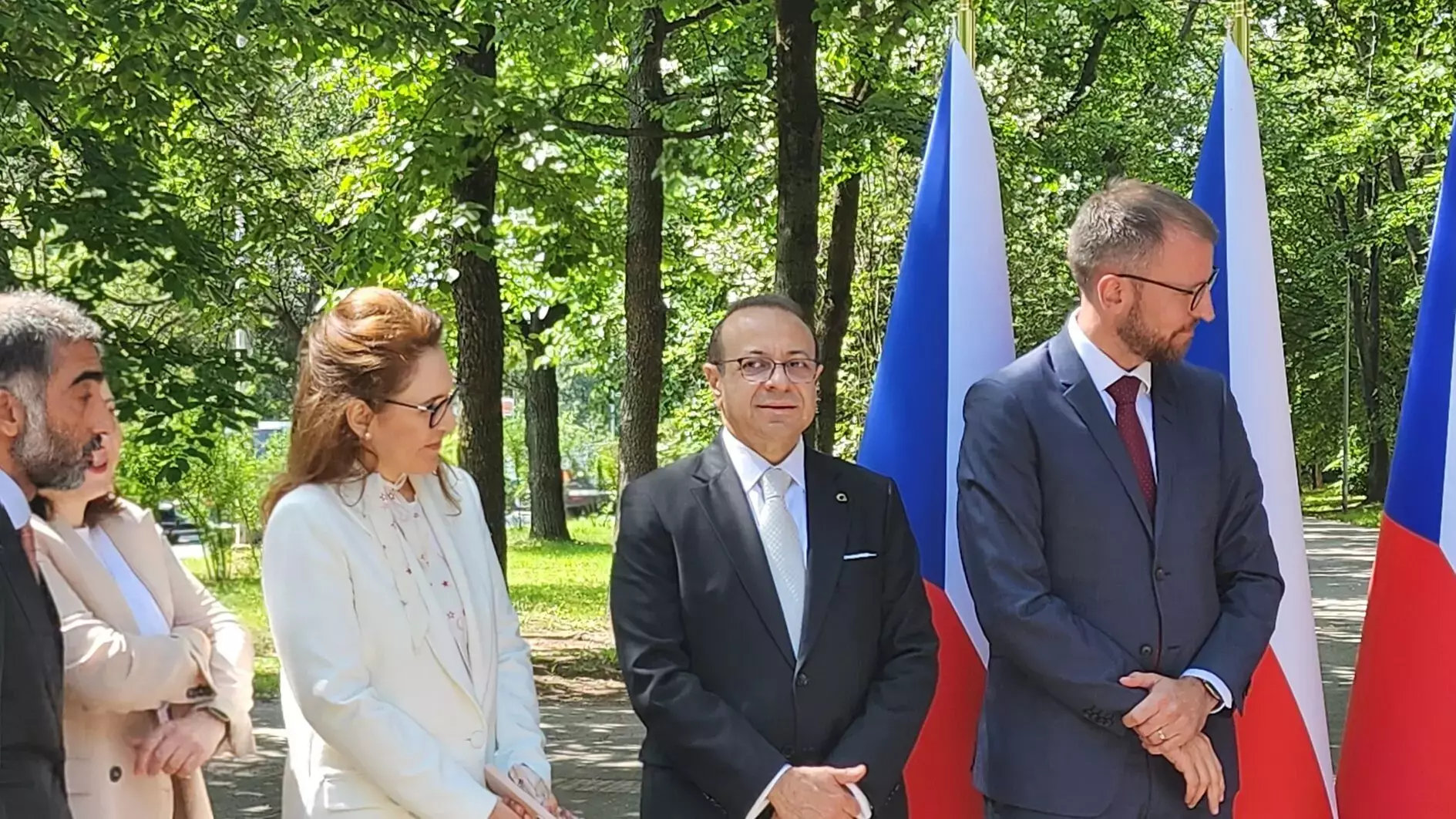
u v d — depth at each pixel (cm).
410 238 923
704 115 957
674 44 1089
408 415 258
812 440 949
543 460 2266
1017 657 287
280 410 769
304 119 1512
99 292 644
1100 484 293
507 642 284
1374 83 1820
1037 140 1301
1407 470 350
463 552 276
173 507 1712
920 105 1065
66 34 611
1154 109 1485
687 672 285
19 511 236
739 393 293
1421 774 337
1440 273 351
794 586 292
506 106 863
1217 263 366
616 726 770
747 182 1176
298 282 1140
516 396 3016
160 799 258
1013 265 1947
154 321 725
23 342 236
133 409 628
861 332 1652
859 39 868
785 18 759
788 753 282
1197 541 296
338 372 257
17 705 216
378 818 250
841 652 287
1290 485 356
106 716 250
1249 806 348
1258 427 357
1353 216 2833
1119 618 290
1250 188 366
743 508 293
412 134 883
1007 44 1216
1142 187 302
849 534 295
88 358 245
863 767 274
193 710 259
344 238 941
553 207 1029
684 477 299
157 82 677
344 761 253
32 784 217
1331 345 3194
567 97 1034
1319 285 3044
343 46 773
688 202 1360
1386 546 353
